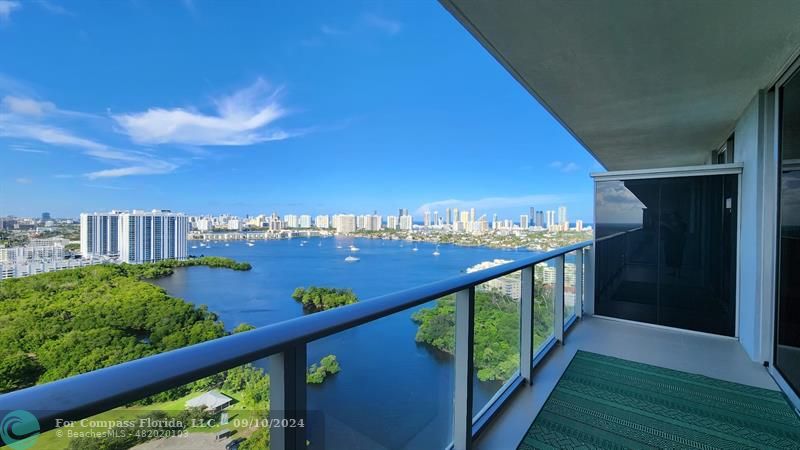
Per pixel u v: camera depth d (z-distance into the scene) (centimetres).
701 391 254
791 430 208
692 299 399
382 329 136
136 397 62
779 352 272
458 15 206
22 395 54
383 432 135
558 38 228
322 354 109
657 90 308
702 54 245
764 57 247
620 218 447
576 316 441
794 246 253
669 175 412
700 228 398
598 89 308
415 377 155
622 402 238
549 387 259
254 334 88
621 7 194
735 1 187
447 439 183
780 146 280
